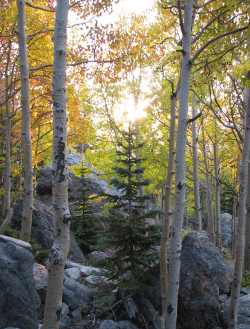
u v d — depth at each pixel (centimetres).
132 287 522
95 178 1791
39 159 1395
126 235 588
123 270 577
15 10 784
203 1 570
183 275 558
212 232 1377
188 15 389
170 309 362
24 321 372
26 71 613
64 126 350
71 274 677
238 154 1071
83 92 1166
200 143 1335
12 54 898
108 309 537
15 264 385
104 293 545
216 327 541
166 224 502
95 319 526
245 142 450
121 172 607
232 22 508
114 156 1127
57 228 327
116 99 1164
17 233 941
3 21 798
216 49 570
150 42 732
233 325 441
